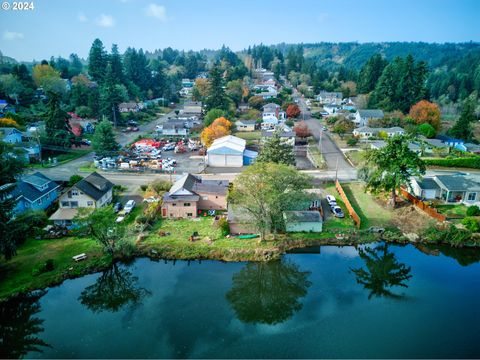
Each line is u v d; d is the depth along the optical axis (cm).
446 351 2714
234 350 2728
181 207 4722
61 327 3033
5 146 3616
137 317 3136
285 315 3142
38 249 4012
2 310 3197
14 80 10850
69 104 11888
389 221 4666
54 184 5350
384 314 3145
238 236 4312
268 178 3984
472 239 4203
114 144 7644
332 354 2686
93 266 3766
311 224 4397
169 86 16688
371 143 7906
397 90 10944
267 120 10375
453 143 7994
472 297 3384
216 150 6919
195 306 3272
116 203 5178
